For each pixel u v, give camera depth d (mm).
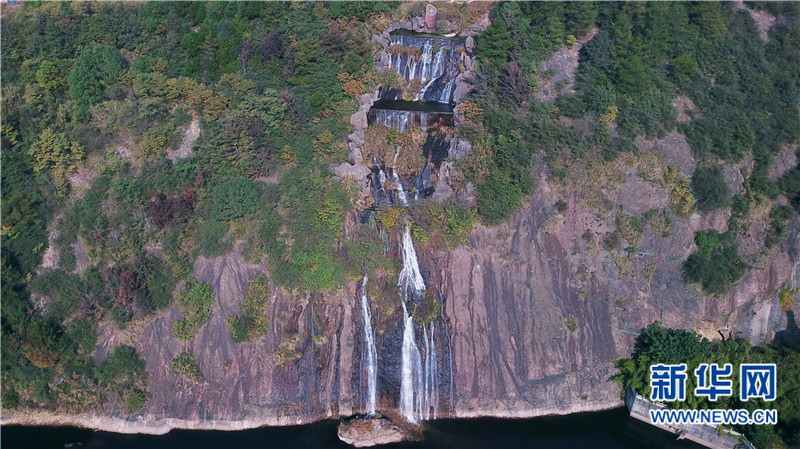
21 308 67188
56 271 69938
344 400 67250
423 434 64875
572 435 65438
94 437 64188
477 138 80125
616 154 79500
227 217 73250
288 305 69625
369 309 70188
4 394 66000
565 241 75250
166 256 71375
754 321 74938
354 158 79562
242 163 76125
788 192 80188
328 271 70625
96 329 68438
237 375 66688
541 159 79250
